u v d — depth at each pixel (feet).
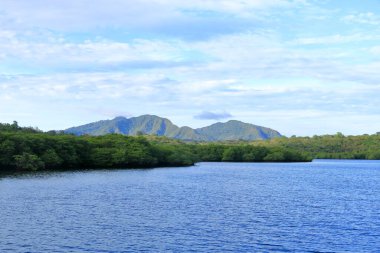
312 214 240.53
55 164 649.20
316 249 160.25
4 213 224.53
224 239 173.99
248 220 217.97
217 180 500.74
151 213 235.81
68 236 173.78
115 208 251.80
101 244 162.40
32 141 635.66
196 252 153.89
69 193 324.60
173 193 343.67
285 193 362.94
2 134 618.03
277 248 161.07
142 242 166.61
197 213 238.68
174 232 185.68
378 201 308.60
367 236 182.09
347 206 277.85
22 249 152.35
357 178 589.73
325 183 491.31
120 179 479.82
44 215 221.05
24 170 602.03
